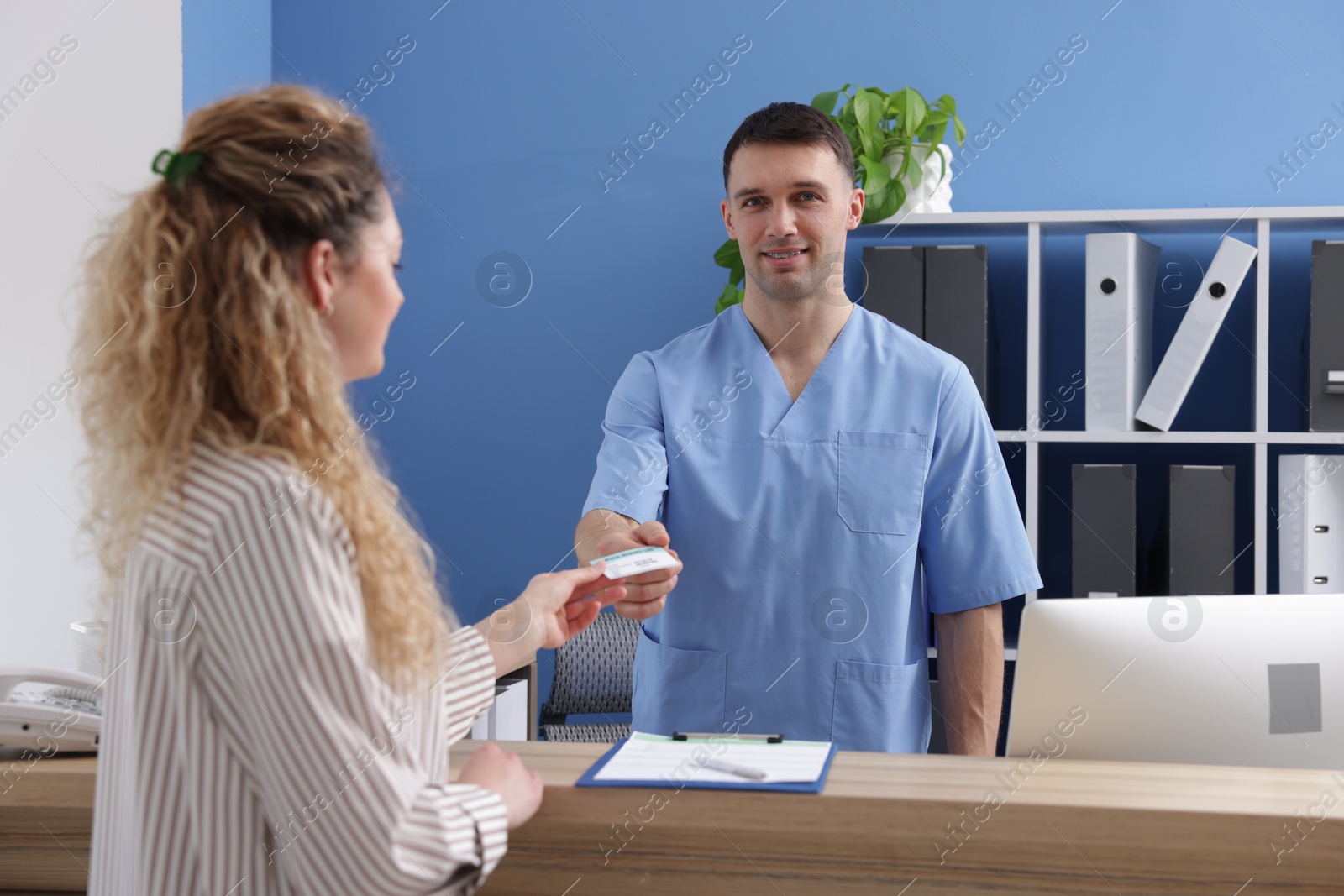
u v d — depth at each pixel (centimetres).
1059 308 235
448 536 259
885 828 83
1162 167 232
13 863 91
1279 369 224
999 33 238
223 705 64
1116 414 206
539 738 214
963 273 211
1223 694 97
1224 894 80
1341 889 79
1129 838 80
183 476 66
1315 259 199
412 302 260
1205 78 230
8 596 207
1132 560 202
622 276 254
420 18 260
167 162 72
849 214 148
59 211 211
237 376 68
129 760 67
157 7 214
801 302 146
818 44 246
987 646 142
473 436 258
